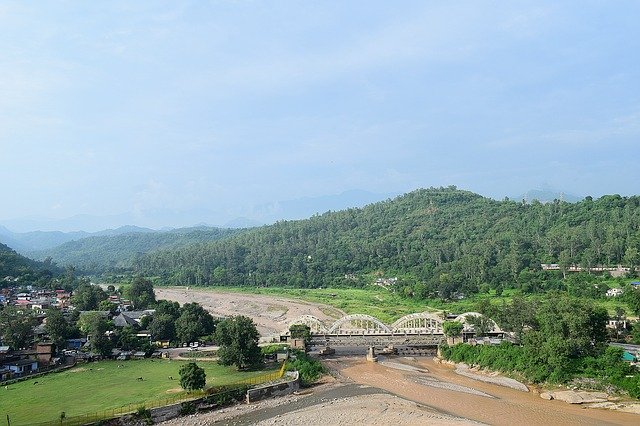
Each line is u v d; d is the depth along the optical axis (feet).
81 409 307.78
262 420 310.86
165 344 511.81
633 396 324.39
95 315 516.73
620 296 587.68
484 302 521.24
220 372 405.18
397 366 467.93
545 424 297.94
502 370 410.52
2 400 332.19
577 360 363.35
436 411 325.42
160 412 309.83
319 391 378.94
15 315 536.83
